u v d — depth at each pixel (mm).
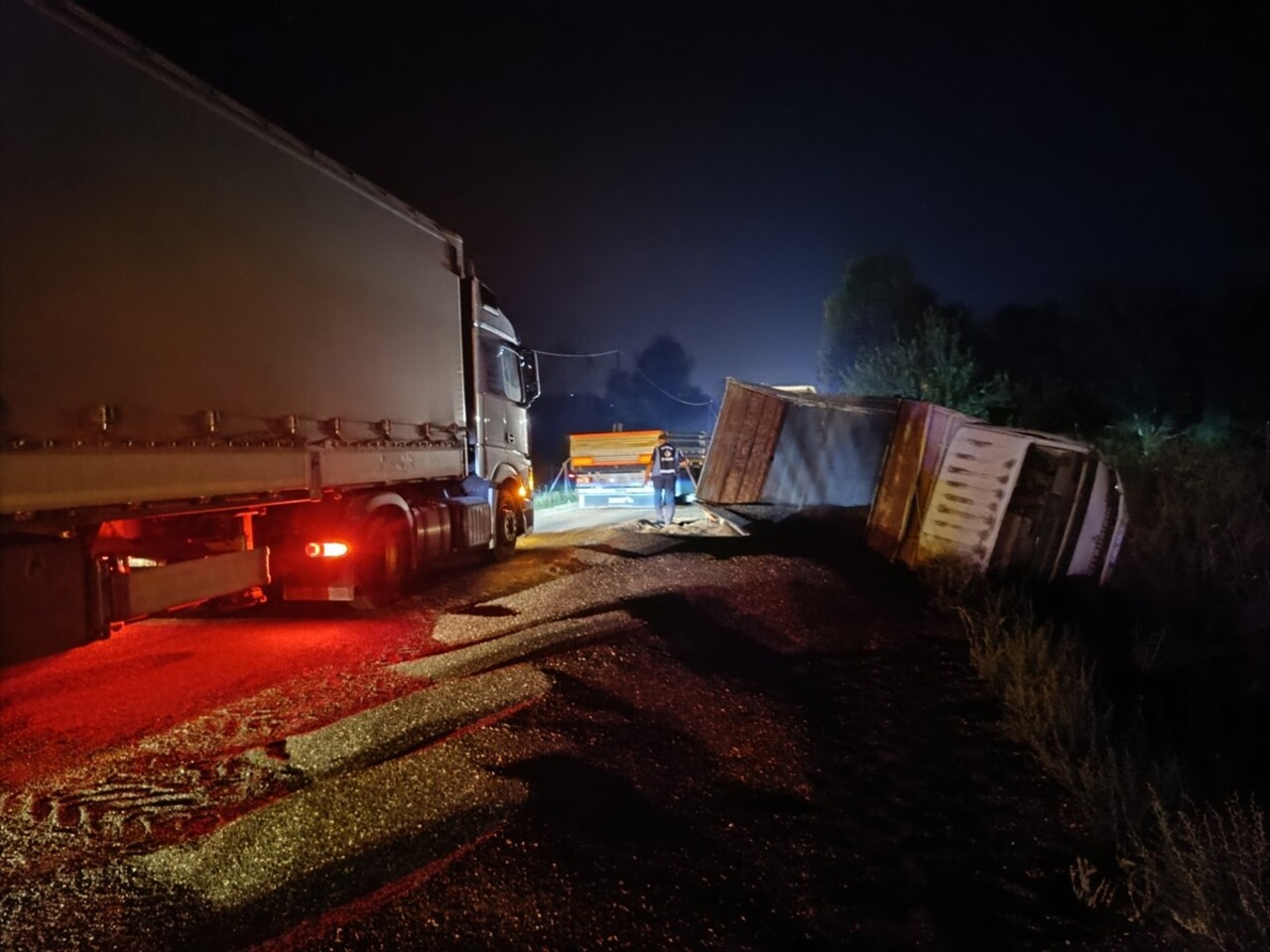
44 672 6664
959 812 5184
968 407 17859
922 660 7609
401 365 9016
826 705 6516
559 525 18422
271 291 6754
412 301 9289
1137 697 7035
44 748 5121
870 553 11219
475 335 11078
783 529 12445
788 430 14164
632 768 4965
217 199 6109
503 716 5289
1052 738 5973
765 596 8688
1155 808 4594
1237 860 4250
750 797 4980
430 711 5328
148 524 6105
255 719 5586
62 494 4719
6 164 4398
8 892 3572
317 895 3566
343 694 6059
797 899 4098
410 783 4410
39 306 4574
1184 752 6121
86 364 4898
